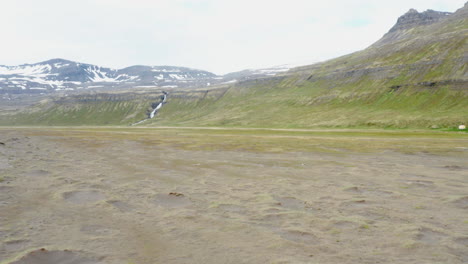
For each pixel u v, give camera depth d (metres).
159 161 32.59
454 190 19.72
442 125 129.12
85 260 9.43
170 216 14.00
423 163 32.75
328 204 16.25
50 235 11.47
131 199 16.88
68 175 23.00
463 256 9.88
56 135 79.00
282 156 38.38
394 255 9.94
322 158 36.59
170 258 9.66
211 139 68.19
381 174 25.80
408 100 178.50
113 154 38.12
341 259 9.60
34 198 16.50
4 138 61.34
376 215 14.35
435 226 12.80
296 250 10.30
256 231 12.15
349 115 177.38
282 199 17.25
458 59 191.38
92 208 15.03
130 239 11.23
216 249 10.38
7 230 11.84
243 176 24.58
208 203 16.34
